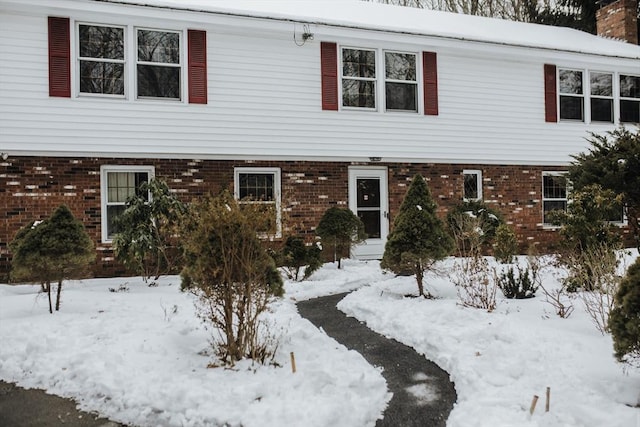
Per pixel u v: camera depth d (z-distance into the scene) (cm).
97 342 554
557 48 1382
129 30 1042
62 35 1002
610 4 1838
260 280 518
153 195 971
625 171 911
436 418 413
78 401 443
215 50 1108
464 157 1325
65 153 1013
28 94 984
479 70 1346
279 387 436
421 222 761
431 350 557
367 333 642
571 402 400
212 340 561
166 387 438
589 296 669
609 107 1514
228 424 385
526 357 495
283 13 1152
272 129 1150
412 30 1241
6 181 982
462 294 775
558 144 1432
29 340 557
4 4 960
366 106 1243
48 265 666
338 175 1232
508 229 1101
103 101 1029
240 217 489
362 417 403
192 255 517
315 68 1188
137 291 865
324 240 1092
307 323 666
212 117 1103
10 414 421
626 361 406
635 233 934
